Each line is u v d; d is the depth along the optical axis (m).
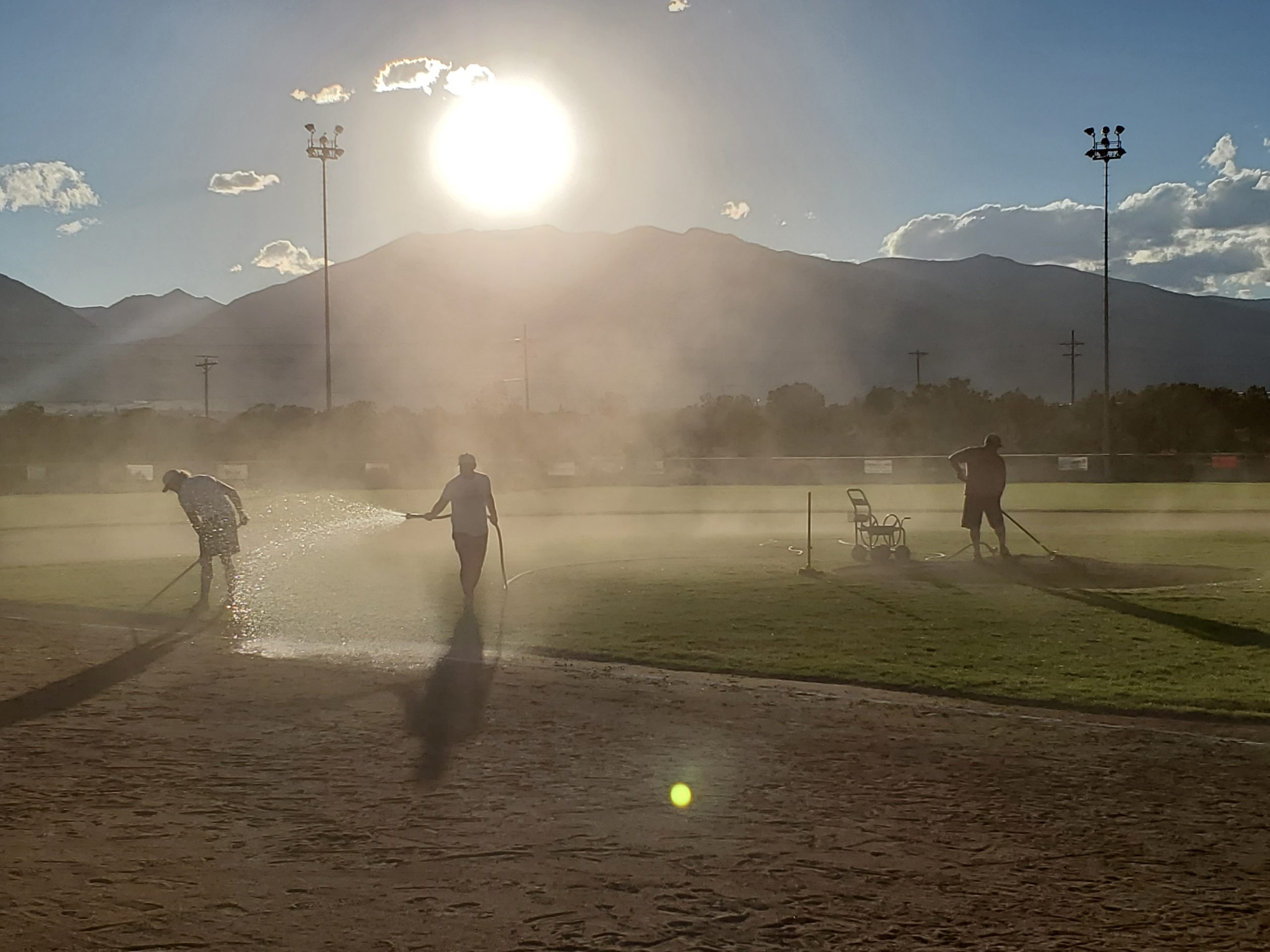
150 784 7.87
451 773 8.15
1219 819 7.15
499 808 7.33
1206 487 51.00
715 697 10.61
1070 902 5.80
